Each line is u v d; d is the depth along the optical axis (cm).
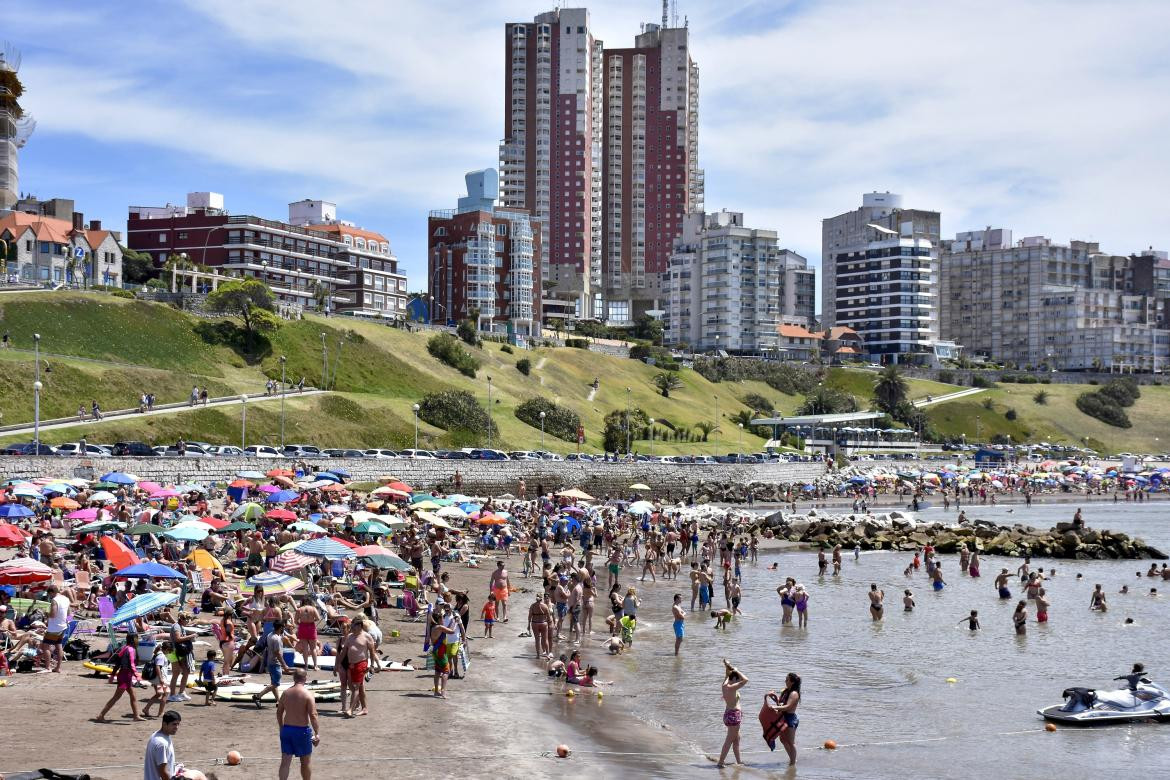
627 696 3647
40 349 13550
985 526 10488
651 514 11031
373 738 2778
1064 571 8131
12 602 3712
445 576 5994
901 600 6456
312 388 15825
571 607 4856
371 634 3647
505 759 2688
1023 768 2964
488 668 3897
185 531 4988
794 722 2916
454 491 12181
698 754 2970
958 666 4412
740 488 15412
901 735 3294
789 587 5469
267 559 5184
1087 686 4044
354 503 7875
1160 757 3091
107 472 9156
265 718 2823
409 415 15488
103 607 3800
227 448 11069
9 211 19062
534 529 8469
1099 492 18100
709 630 5238
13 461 8544
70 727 2611
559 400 19712
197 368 15088
